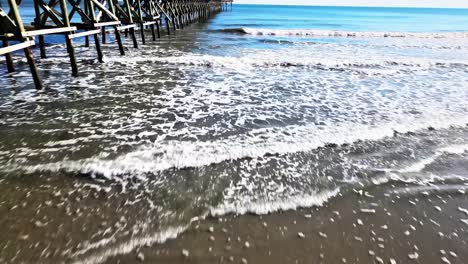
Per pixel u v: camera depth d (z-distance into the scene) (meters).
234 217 2.85
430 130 5.03
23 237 2.53
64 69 8.60
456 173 3.76
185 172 3.57
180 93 6.67
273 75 8.61
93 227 2.67
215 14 48.69
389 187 3.42
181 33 19.17
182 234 2.62
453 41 19.27
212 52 12.16
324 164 3.87
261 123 5.11
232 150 4.12
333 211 2.99
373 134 4.79
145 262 2.32
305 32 21.66
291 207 3.02
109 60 9.78
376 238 2.65
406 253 2.50
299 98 6.55
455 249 2.56
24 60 9.63
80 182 3.32
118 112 5.46
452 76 9.08
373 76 8.83
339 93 7.02
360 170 3.75
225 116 5.39
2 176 3.36
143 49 12.43
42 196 3.06
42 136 4.41
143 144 4.24
